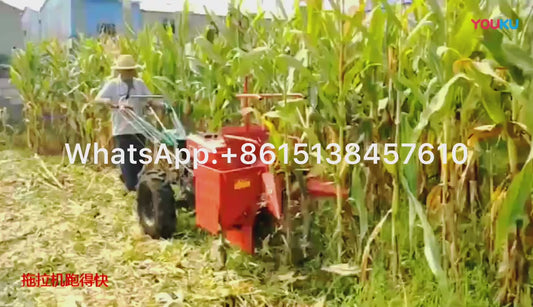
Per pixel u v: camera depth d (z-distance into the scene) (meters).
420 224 3.42
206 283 3.37
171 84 5.44
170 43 5.57
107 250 4.03
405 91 3.11
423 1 3.19
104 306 3.16
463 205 3.04
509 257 2.74
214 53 4.25
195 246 4.00
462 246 3.21
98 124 6.90
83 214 4.86
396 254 3.10
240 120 4.63
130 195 5.43
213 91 4.58
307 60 3.54
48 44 8.34
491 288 2.96
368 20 3.16
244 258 3.65
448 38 2.69
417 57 3.14
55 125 7.77
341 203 3.31
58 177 6.20
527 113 2.34
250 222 3.53
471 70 2.45
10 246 4.15
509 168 2.90
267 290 3.24
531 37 2.54
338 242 3.34
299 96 3.58
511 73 2.45
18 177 6.23
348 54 3.18
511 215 2.31
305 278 3.37
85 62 7.33
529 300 2.71
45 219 4.77
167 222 4.14
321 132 3.70
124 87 5.48
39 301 3.25
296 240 3.65
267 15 4.90
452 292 2.79
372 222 3.52
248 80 4.53
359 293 3.03
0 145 8.44
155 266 3.67
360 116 3.50
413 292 2.94
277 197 3.37
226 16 4.64
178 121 4.66
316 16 3.20
